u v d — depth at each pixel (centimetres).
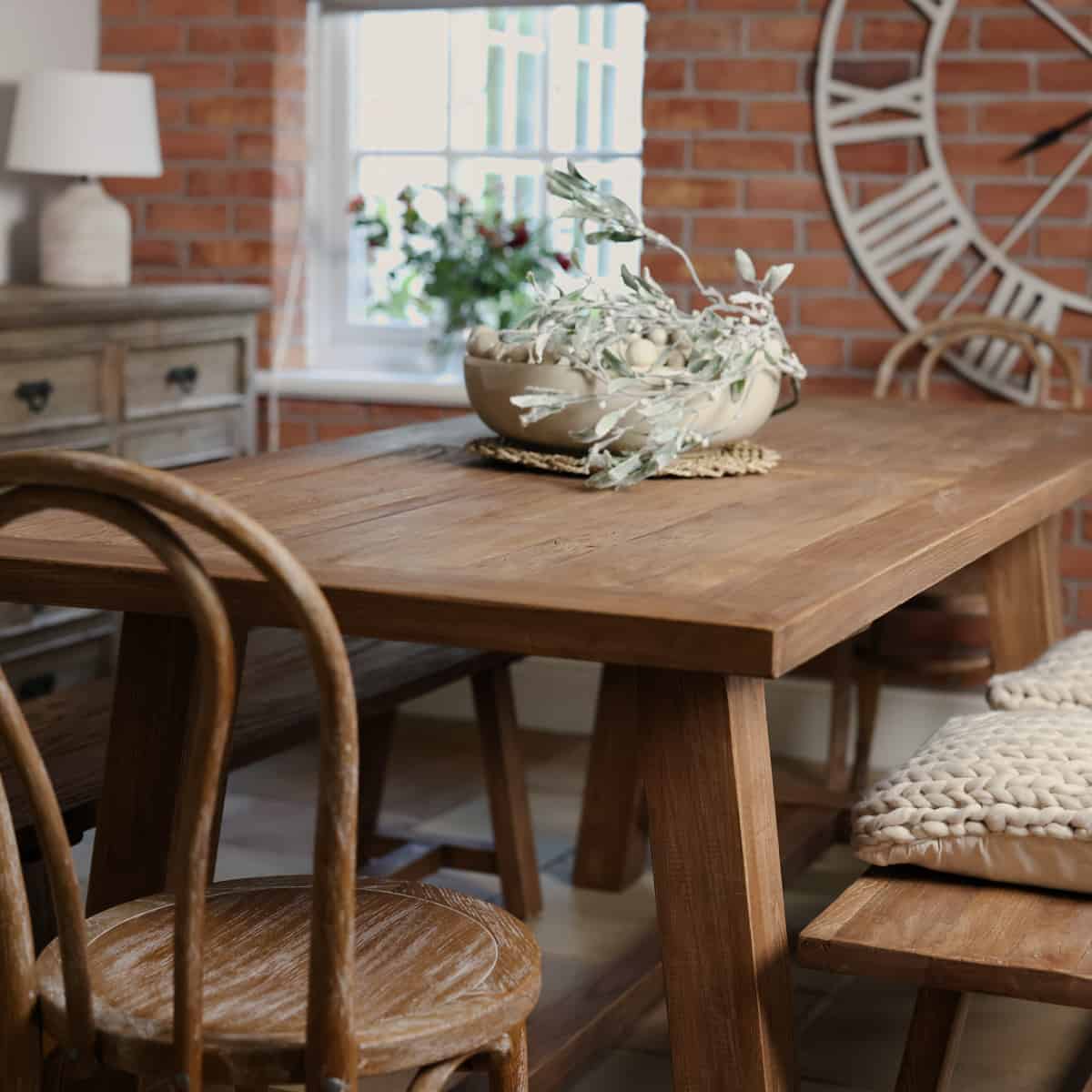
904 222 396
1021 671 233
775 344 235
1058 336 389
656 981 262
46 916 195
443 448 258
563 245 446
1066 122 382
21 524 181
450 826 350
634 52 437
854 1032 254
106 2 458
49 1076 150
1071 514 388
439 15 454
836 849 345
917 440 279
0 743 218
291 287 461
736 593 153
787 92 401
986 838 169
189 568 122
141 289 391
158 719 195
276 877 169
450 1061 138
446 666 266
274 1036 132
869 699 367
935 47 389
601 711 314
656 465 214
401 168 462
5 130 432
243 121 449
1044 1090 235
